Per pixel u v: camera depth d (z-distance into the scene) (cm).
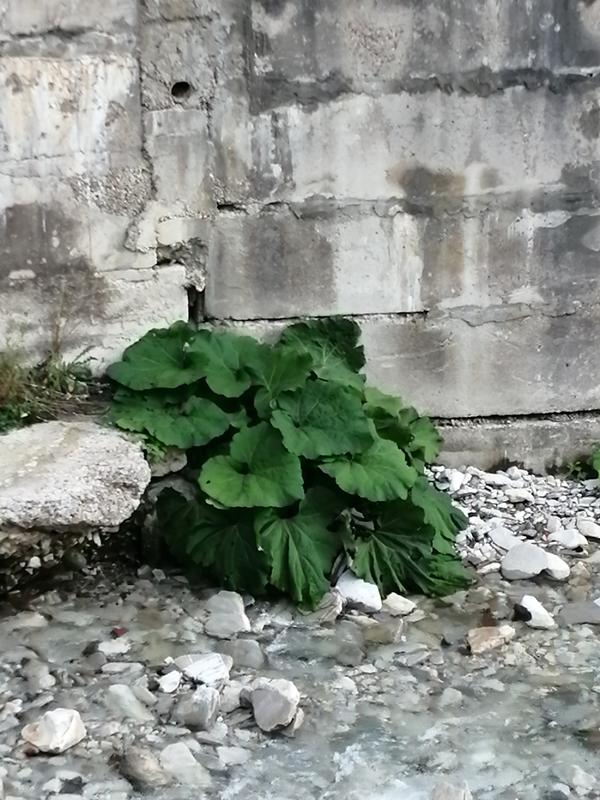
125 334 419
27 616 345
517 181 441
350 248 437
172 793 265
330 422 375
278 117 418
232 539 360
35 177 394
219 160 417
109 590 368
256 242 429
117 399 389
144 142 405
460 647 342
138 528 386
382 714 303
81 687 307
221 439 386
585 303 461
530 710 307
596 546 422
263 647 336
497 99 430
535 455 471
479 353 459
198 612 353
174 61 402
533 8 422
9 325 403
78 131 395
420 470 417
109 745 282
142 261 416
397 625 353
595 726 300
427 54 421
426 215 439
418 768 279
